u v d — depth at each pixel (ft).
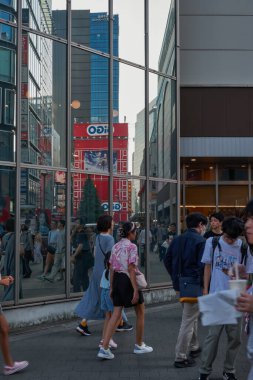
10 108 32.12
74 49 37.52
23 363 22.15
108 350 24.04
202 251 22.70
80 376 21.49
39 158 34.04
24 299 31.78
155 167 43.86
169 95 46.09
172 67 46.73
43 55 34.96
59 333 29.81
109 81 39.70
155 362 23.63
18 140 32.24
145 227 42.27
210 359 20.17
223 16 56.65
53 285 33.94
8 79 32.12
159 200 43.96
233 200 60.95
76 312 28.71
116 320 24.20
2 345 21.67
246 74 56.65
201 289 22.53
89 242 36.78
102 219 28.63
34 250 32.86
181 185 61.21
